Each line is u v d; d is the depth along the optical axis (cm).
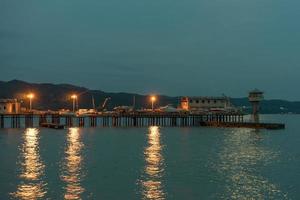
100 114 15438
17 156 7306
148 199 4534
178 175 5684
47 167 6225
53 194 4681
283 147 8925
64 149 8294
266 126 14525
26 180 5331
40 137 10819
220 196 4659
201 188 4991
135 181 5309
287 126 18550
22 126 16075
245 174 5791
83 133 12244
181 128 14762
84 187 4991
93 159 6994
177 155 7538
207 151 8150
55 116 14962
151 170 6025
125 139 10431
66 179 5397
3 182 5216
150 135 11662
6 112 14388
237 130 13850
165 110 16600
